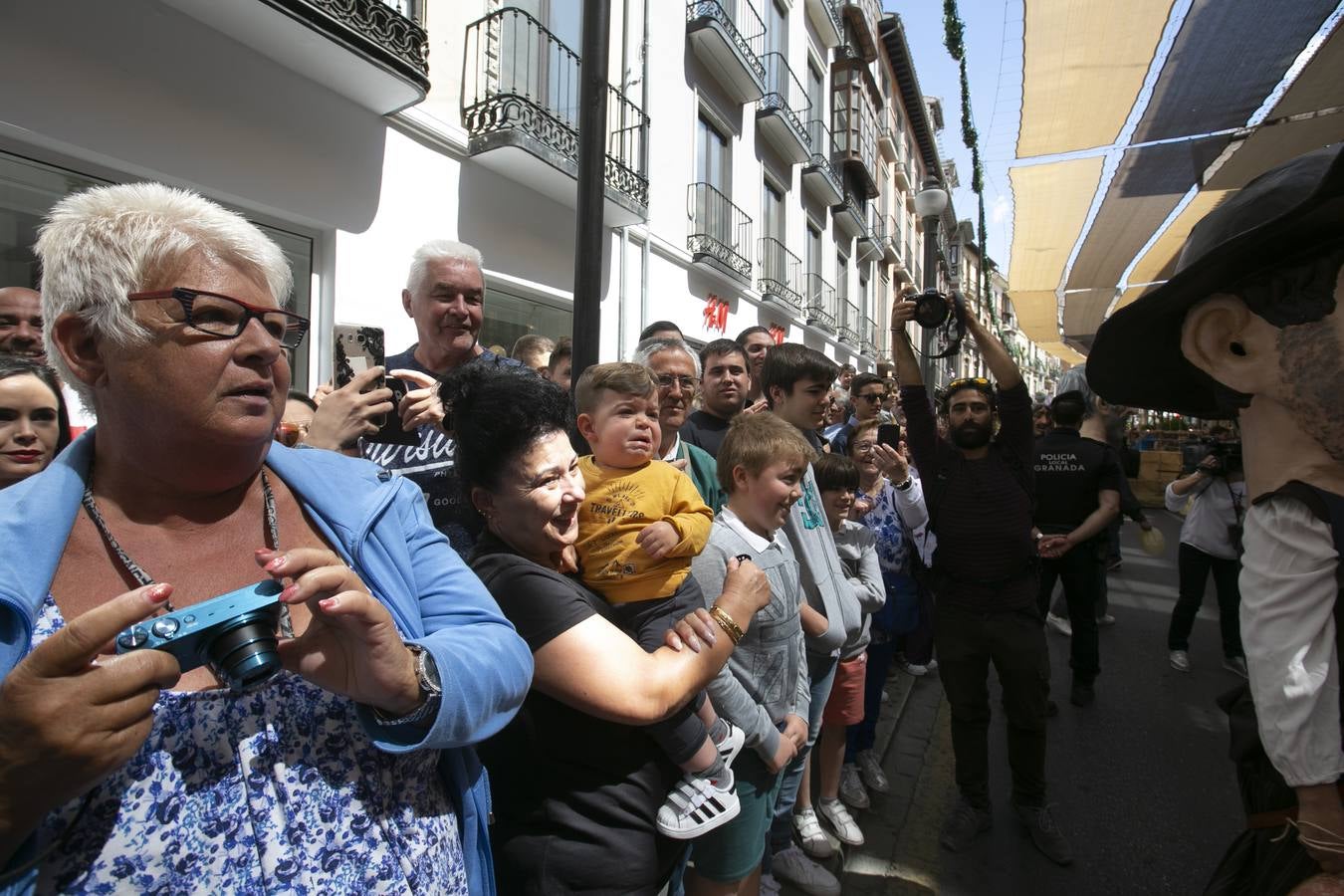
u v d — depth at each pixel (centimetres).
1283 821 118
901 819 304
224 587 94
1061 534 432
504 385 142
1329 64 379
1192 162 511
